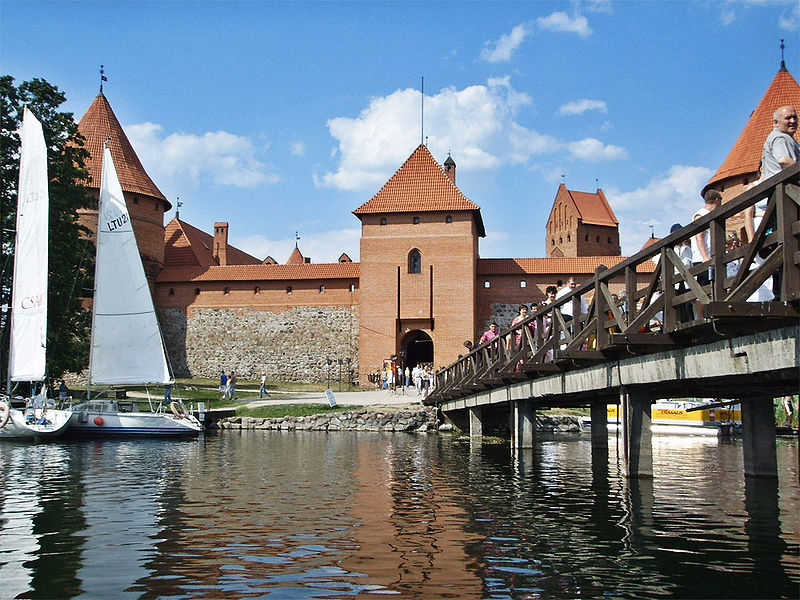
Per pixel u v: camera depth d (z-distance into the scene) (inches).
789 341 290.4
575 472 636.7
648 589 276.7
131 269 1210.0
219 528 391.9
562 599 266.8
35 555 336.5
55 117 1523.1
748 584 280.5
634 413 466.9
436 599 269.1
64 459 774.5
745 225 401.4
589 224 3831.2
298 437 1133.7
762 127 1833.2
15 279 1127.6
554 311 559.8
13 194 1453.0
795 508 429.7
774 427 535.2
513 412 817.5
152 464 721.0
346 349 2135.8
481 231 2278.5
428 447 930.1
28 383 1389.0
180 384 1988.2
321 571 305.9
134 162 2261.3
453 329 1982.0
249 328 2193.7
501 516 418.9
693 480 561.6
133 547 350.3
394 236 2036.2
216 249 2962.6
